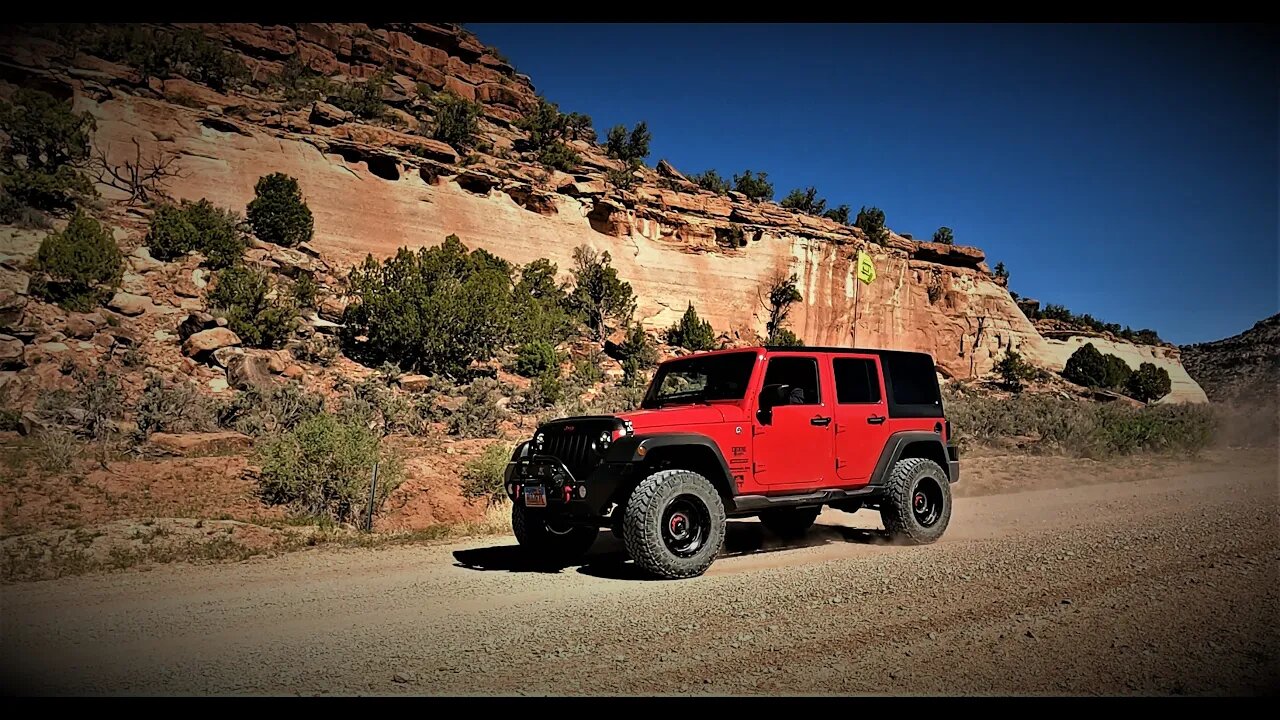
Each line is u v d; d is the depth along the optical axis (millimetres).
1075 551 6270
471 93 91500
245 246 39938
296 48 75188
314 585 6004
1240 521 7637
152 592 5801
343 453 10352
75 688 3436
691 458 6668
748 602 4973
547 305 50562
